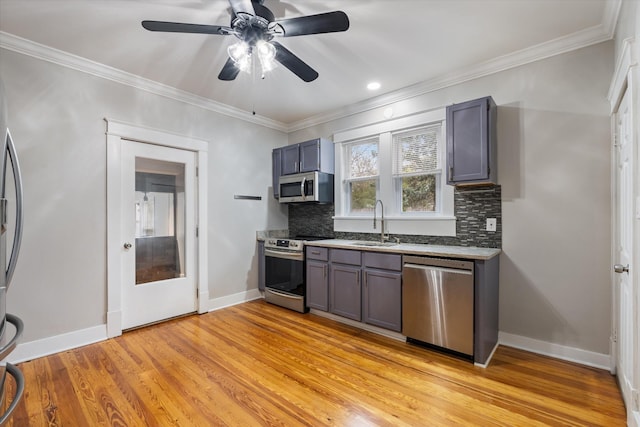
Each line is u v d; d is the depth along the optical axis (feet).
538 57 8.32
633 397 5.12
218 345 8.83
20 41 7.72
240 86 10.70
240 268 13.14
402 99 11.14
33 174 8.05
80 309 8.79
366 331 9.88
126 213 9.88
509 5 6.61
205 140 11.93
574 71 7.88
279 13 6.87
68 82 8.64
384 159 11.68
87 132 8.98
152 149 10.55
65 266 8.54
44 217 8.22
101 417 5.71
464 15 6.94
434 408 5.98
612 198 7.29
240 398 6.30
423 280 8.48
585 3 6.54
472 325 7.70
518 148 8.67
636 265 5.07
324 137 13.74
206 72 9.61
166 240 10.92
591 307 7.65
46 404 6.07
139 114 10.11
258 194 13.96
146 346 8.75
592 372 7.27
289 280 12.25
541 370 7.38
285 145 15.24
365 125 12.25
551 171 8.20
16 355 7.75
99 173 9.21
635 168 5.08
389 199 11.54
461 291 7.84
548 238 8.23
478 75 9.34
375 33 7.63
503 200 8.93
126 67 9.28
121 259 9.71
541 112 8.34
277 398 6.31
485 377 7.08
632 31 5.42
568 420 5.61
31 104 8.04
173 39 7.80
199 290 11.65
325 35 7.70
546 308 8.23
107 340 9.15
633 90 5.09
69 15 6.82
